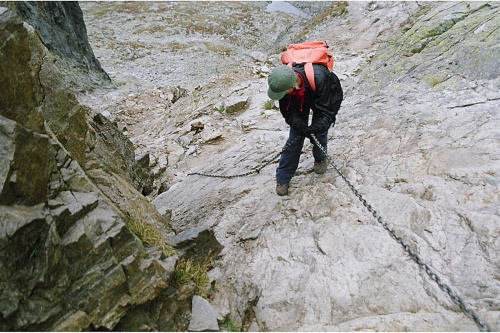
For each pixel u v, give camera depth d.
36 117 3.04
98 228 2.95
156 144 10.56
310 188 5.18
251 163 6.92
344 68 12.44
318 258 3.89
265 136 8.23
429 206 4.06
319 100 4.37
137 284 2.97
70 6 24.69
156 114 17.41
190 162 9.24
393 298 3.24
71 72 22.20
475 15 8.17
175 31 45.97
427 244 3.66
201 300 3.48
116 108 18.06
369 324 3.07
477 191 4.05
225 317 3.47
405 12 18.69
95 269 2.81
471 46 7.12
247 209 5.29
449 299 3.10
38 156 2.74
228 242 4.71
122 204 3.91
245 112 11.26
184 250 4.00
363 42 18.27
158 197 6.99
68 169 3.22
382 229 3.99
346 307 3.29
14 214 2.47
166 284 3.17
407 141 5.43
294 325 3.29
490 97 5.87
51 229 2.63
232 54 39.38
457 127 5.29
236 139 9.95
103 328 2.72
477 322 2.41
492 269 3.24
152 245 3.57
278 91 4.14
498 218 3.64
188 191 6.71
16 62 2.85
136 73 31.14
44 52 3.90
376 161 5.26
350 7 23.48
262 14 54.59
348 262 3.73
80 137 4.12
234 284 3.94
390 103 6.85
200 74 31.12
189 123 11.60
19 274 2.44
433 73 7.26
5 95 2.81
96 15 52.03
